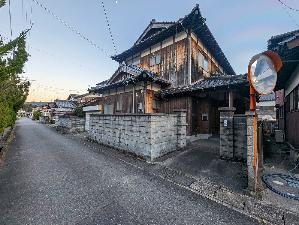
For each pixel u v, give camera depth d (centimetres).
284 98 1166
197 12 1308
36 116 6138
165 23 1716
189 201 466
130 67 1563
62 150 1070
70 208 422
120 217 390
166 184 571
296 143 864
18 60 596
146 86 1328
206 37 1620
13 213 400
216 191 513
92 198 471
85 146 1196
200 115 1368
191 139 1232
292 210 413
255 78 485
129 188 536
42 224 362
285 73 941
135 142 897
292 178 579
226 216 401
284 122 1172
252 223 376
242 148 721
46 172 669
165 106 1415
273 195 481
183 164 742
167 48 1609
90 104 2092
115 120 1066
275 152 908
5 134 1780
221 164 710
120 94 1570
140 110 1344
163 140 874
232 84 1025
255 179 489
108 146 1138
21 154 968
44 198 469
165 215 402
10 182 574
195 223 374
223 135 762
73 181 583
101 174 650
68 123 2178
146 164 770
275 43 816
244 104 1734
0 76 576
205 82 1340
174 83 1520
